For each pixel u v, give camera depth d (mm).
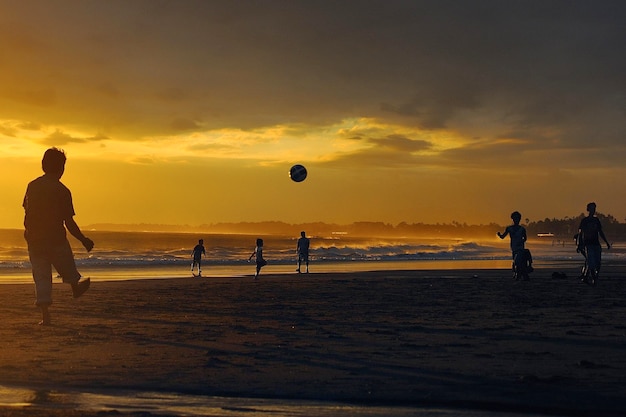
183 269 39688
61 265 10758
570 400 5379
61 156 10828
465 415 4969
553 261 55406
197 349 8250
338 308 13828
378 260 58500
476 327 10375
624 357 7496
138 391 5898
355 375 6535
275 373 6668
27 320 11672
